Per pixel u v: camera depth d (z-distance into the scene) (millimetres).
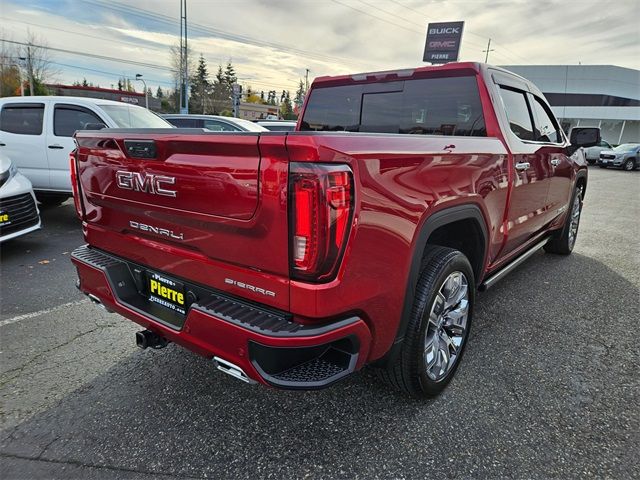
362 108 3600
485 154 2564
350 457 2062
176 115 10477
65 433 2211
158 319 2109
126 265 2420
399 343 2121
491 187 2668
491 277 3246
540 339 3234
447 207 2223
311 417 2340
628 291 4250
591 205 10250
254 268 1733
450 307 2520
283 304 1674
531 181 3422
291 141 1512
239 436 2199
